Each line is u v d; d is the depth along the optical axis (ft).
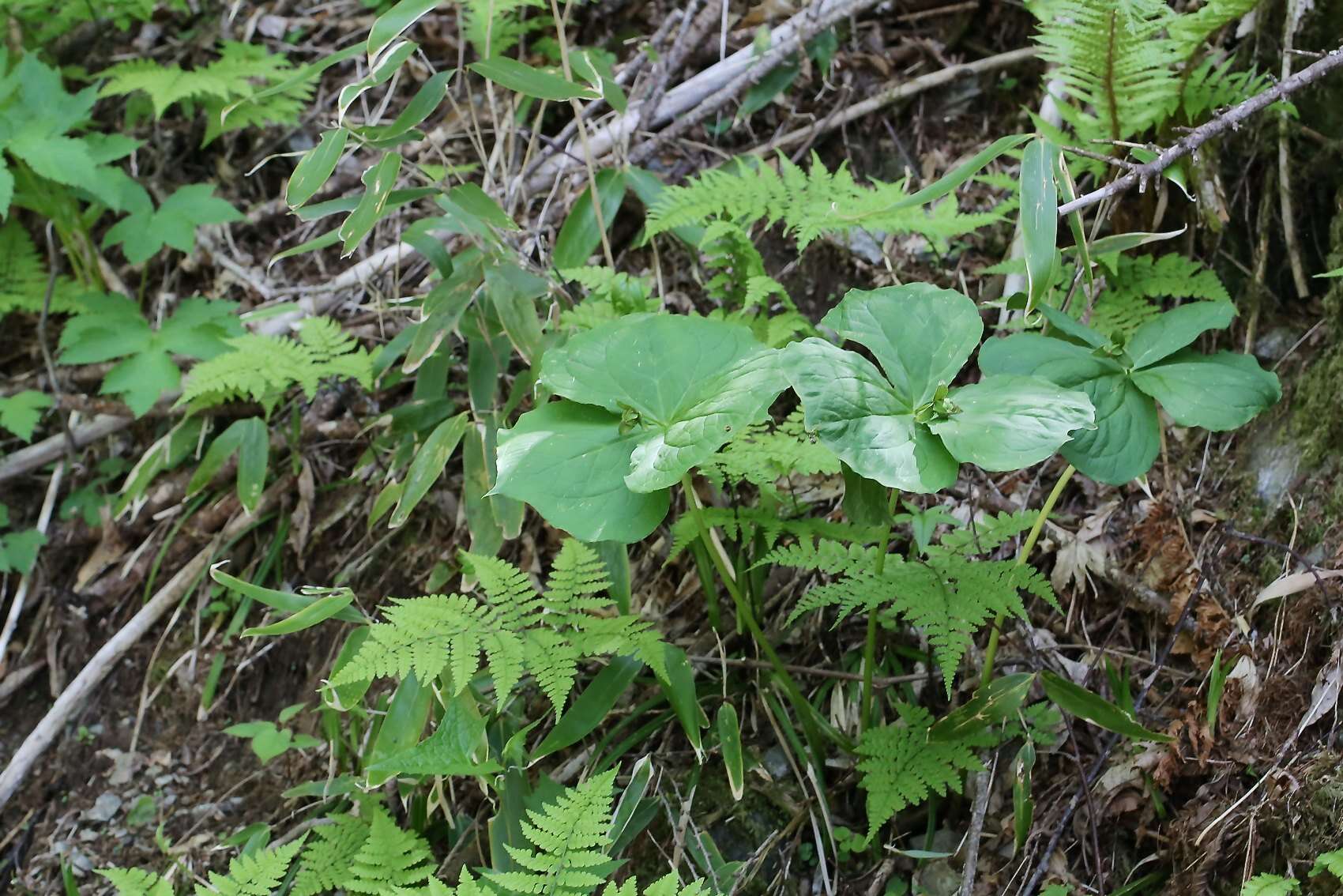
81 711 11.00
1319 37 8.86
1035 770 7.89
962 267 10.59
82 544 11.86
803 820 8.14
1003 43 11.77
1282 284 9.07
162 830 9.95
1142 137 9.59
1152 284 8.98
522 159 12.35
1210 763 7.20
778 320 9.11
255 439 10.46
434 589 10.22
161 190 13.26
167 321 11.37
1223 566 8.19
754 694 8.84
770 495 8.34
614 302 8.82
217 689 10.91
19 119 10.98
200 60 13.84
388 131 8.09
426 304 9.24
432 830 8.87
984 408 5.46
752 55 11.91
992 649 7.39
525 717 8.89
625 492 5.78
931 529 7.66
